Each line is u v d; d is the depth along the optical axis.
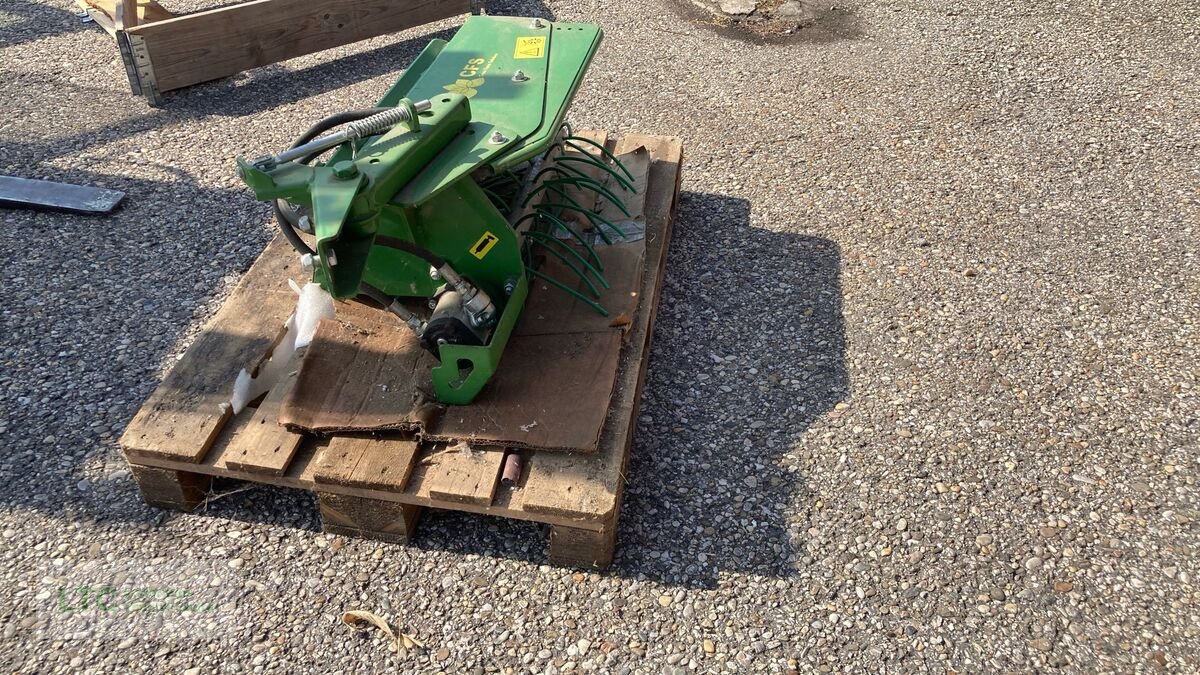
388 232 2.62
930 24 5.53
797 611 2.49
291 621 2.48
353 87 5.04
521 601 2.52
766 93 4.89
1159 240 3.80
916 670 2.36
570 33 3.24
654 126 4.62
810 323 3.43
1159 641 2.41
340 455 2.58
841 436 2.98
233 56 5.00
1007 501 2.77
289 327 3.02
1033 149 4.39
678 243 3.84
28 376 3.21
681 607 2.50
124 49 4.66
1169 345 3.31
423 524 2.72
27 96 4.90
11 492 2.81
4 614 2.49
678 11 5.79
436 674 2.36
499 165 2.60
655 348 3.32
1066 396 3.11
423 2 5.48
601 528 2.44
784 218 3.98
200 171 4.30
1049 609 2.49
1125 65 5.04
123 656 2.40
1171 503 2.76
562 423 2.60
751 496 2.79
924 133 4.53
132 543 2.68
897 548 2.64
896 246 3.81
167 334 3.39
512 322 2.74
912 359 3.27
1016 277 3.63
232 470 2.60
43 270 3.69
